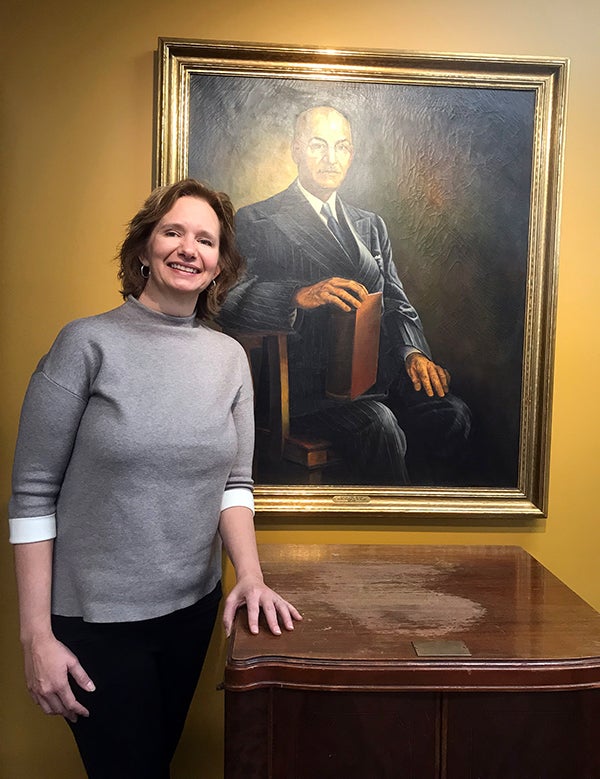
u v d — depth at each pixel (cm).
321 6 211
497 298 214
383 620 156
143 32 208
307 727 138
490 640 145
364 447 215
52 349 159
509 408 217
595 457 222
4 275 208
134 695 156
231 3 209
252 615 153
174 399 157
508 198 213
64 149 207
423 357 214
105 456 151
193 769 219
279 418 213
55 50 206
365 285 212
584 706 138
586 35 215
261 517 217
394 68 208
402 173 211
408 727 138
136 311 163
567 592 174
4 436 210
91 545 154
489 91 211
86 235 209
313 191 210
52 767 217
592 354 220
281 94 208
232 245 176
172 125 205
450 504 216
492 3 213
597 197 217
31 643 150
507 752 139
